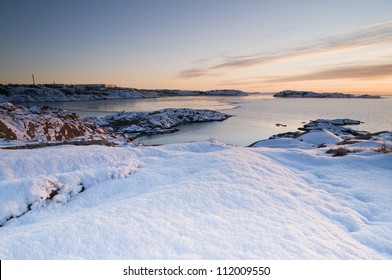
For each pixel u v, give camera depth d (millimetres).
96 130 34625
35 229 4113
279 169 9250
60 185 6852
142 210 4770
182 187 6160
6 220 5492
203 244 3719
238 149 11633
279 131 72625
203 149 13148
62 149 10211
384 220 5551
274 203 5797
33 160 8414
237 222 4598
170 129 79125
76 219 4316
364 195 7094
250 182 7000
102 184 7438
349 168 10180
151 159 10273
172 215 4664
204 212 4957
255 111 145250
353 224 5336
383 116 116875
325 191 7574
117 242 3635
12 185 6328
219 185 6426
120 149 11148
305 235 4332
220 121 101062
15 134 22859
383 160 10758
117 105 195375
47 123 27594
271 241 3988
